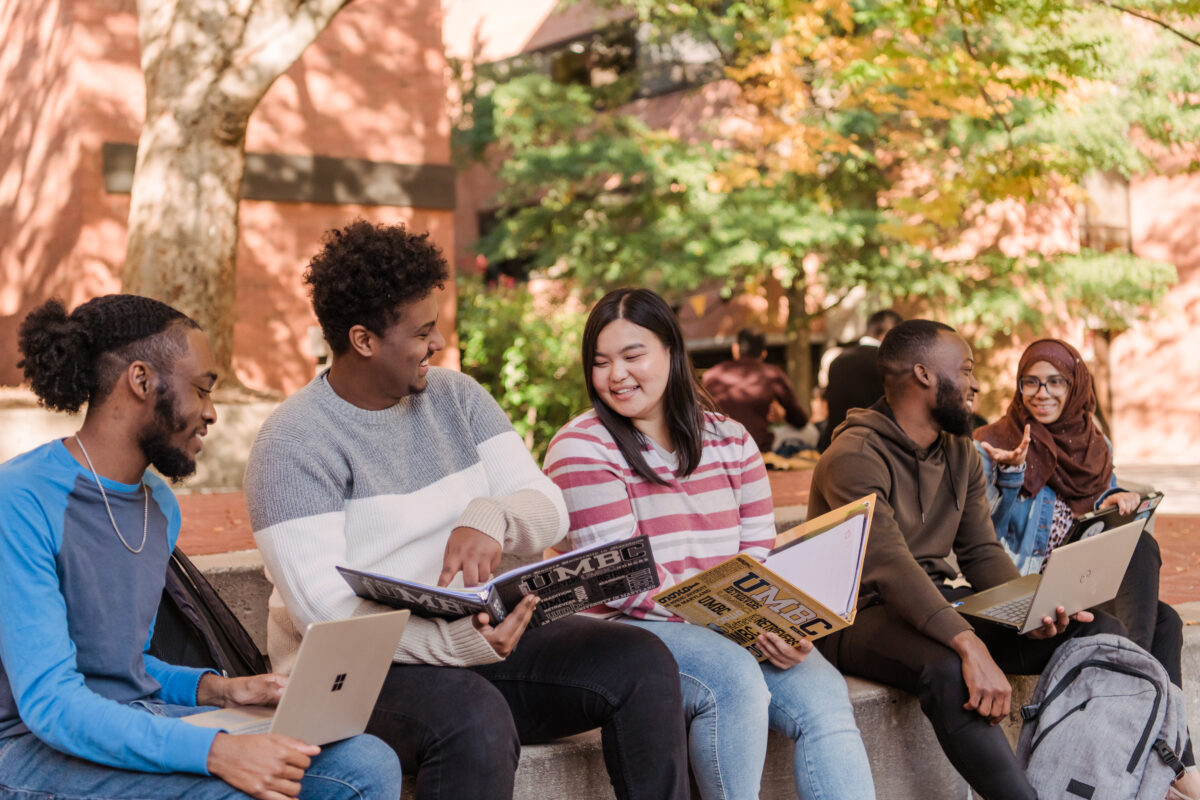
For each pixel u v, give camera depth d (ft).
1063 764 10.31
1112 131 39.60
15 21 39.83
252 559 11.55
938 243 52.16
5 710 7.40
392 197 39.04
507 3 69.82
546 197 56.80
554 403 41.37
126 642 7.57
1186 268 57.00
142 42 26.86
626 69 63.82
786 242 47.24
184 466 7.68
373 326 8.55
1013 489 12.95
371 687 7.49
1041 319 48.62
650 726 8.42
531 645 8.91
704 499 10.34
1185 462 55.16
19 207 39.06
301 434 8.48
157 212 26.17
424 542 8.86
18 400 24.98
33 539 7.13
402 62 39.32
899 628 10.66
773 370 27.12
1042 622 10.45
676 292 52.90
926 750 11.32
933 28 22.04
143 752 6.94
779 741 10.56
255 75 26.25
